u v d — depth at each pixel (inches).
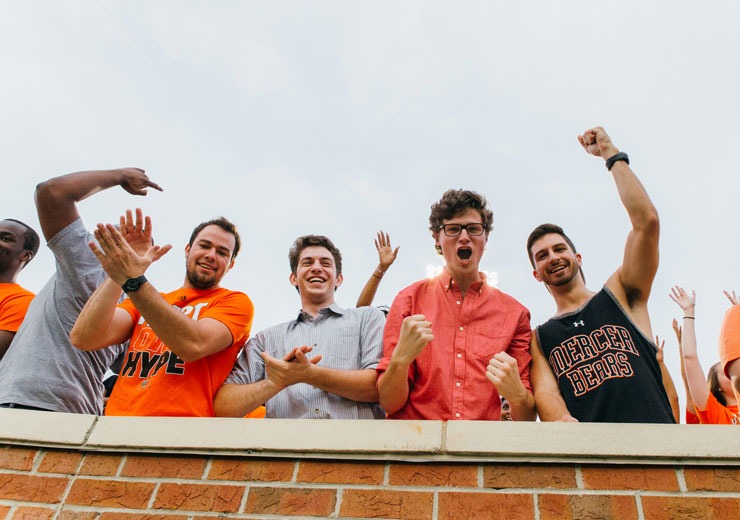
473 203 116.3
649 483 73.7
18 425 90.8
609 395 96.2
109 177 123.3
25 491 83.8
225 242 123.3
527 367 106.2
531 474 76.0
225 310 110.7
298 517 76.1
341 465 80.2
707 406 141.6
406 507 74.9
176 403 98.7
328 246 132.5
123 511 80.0
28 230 136.6
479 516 73.1
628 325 102.8
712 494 72.1
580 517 71.8
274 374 97.1
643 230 105.2
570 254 118.9
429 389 99.9
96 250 95.7
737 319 113.6
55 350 107.2
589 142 119.7
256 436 83.8
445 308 110.2
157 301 96.8
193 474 82.5
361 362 110.0
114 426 88.7
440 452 78.4
